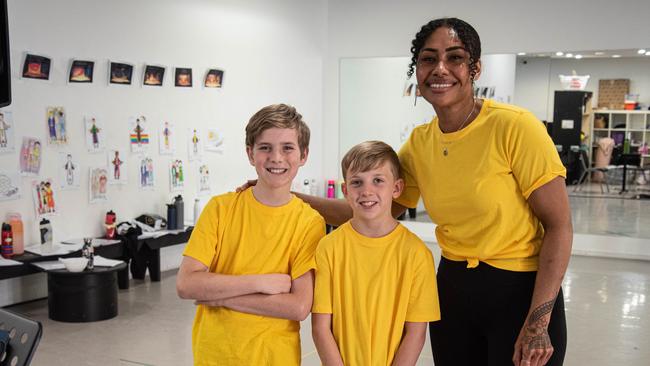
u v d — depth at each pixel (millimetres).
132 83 5852
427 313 2021
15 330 1064
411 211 8711
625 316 5145
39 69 5039
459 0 8102
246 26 7242
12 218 4879
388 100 8773
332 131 8984
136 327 4660
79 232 5480
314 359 3732
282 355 1978
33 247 5051
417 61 1999
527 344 1873
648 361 4168
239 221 2072
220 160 6949
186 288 1964
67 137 5312
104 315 4805
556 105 8250
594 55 7930
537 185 1868
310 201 2516
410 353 2021
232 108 7090
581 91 8148
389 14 8531
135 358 4047
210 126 6777
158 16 6078
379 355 2016
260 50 7500
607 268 6898
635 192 8086
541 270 1893
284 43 7941
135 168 5938
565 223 1878
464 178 1980
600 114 8141
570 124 8250
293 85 8195
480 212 1967
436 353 2215
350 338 2025
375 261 2033
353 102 8906
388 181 2027
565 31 7637
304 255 2035
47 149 5168
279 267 2039
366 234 2059
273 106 2059
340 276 2051
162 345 4293
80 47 5355
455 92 1941
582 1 7523
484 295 2016
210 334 1997
